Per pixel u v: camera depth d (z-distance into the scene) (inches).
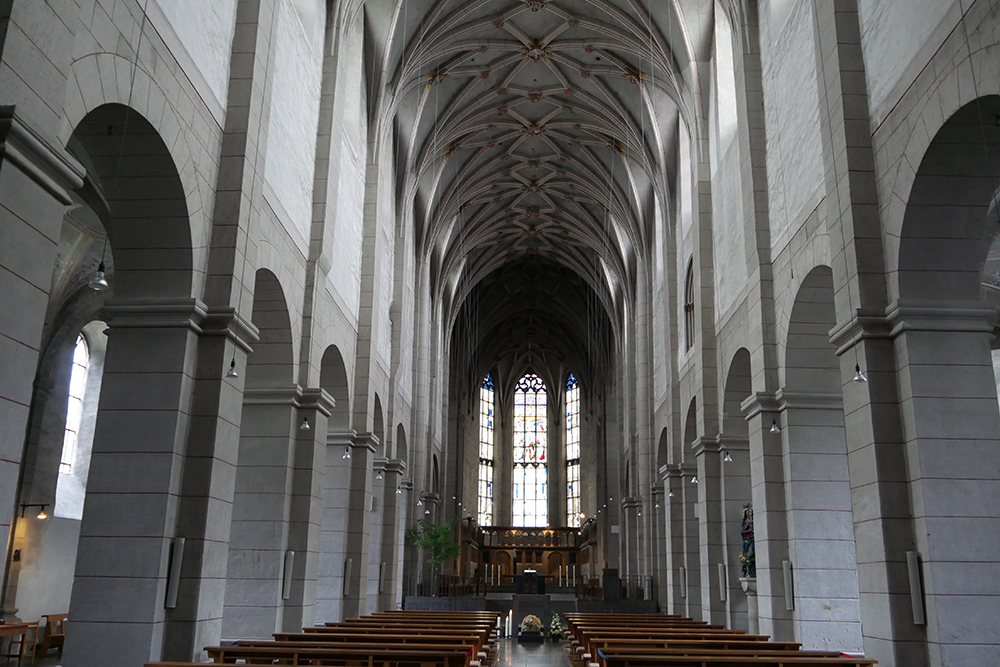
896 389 407.5
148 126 366.6
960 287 403.9
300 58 595.8
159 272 410.0
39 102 262.1
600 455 1850.4
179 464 397.1
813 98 519.2
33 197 257.3
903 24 404.2
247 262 450.6
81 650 369.7
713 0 797.2
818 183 507.2
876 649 393.7
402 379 1085.8
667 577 990.4
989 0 330.3
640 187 1204.5
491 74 1049.5
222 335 419.2
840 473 555.5
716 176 791.7
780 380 580.7
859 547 414.6
